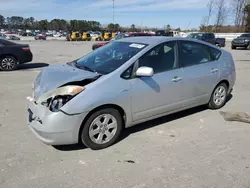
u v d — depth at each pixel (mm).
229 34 36875
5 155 3189
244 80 8031
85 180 2711
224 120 4438
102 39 45812
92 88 3127
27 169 2902
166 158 3158
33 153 3252
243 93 6340
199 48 4434
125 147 3434
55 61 12875
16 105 5191
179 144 3529
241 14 40125
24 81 7566
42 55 16031
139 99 3541
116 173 2840
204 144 3535
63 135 3037
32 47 24266
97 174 2820
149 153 3279
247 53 18391
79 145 3471
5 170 2873
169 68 3902
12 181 2684
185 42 4203
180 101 4125
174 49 4016
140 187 2604
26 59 10102
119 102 3318
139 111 3615
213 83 4625
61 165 2992
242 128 4105
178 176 2787
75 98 3029
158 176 2787
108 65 3592
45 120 3008
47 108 3033
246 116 4641
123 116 3535
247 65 11734
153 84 3656
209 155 3238
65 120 2990
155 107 3785
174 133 3887
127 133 3863
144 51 3633
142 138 3703
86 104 3053
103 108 3254
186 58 4168
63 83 3168
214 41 22250
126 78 3404
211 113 4773
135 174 2822
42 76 3654
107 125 3371
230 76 4953
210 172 2863
